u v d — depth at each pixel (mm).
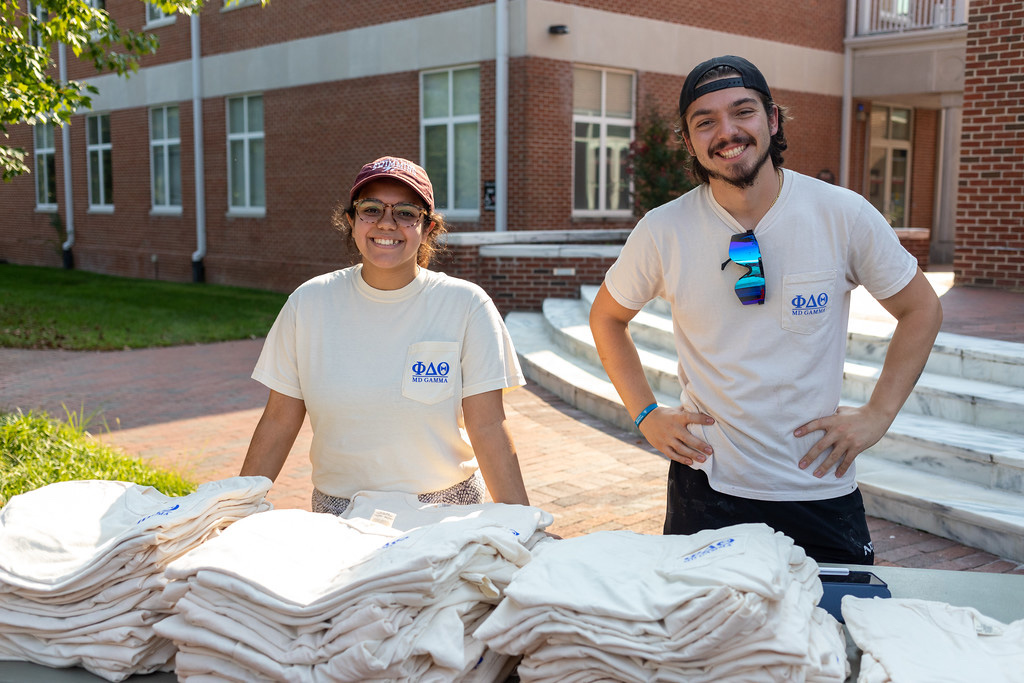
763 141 2113
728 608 1471
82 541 1888
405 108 14117
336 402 2402
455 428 2455
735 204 2217
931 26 15883
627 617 1555
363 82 14672
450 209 13820
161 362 9617
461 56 13242
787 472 2283
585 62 13250
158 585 1785
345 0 14719
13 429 5363
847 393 5891
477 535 1763
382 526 1913
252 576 1608
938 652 1649
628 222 14109
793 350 2238
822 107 16688
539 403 7426
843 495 2322
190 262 18375
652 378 7078
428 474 2438
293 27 15633
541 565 1716
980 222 9086
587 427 6664
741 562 1558
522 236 11594
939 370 5777
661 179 12844
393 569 1589
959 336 6090
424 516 2213
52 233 22469
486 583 1746
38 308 13508
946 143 16578
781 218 2209
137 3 18734
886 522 4570
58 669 1816
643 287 2428
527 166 12812
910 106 18094
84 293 15852
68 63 21078
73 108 6500
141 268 19766
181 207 18594
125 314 13047
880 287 2266
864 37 16531
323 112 15352
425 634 1628
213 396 7879
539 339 9398
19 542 1896
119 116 19766
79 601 1832
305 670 1552
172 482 4852
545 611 1609
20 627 1828
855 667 1696
